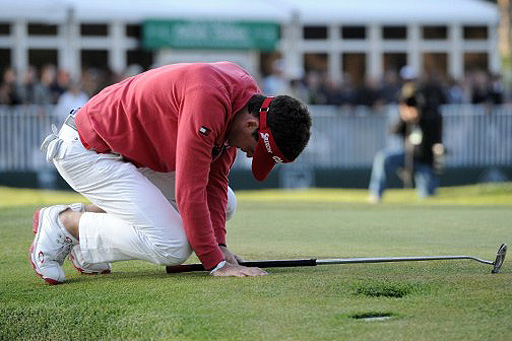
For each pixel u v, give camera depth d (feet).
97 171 38.47
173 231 38.22
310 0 175.83
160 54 165.58
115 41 164.25
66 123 39.73
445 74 183.11
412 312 32.42
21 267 44.68
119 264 44.75
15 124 124.77
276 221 67.56
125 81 39.34
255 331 30.63
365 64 179.01
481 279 37.93
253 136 36.55
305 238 56.65
